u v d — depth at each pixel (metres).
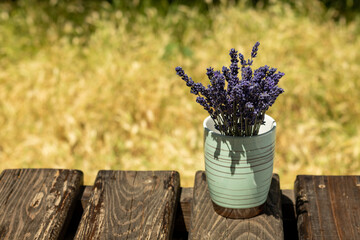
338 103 3.40
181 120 3.33
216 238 1.47
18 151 3.16
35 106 3.41
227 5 4.99
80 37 4.52
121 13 4.29
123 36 4.08
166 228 1.52
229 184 1.46
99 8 4.86
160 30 4.29
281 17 4.37
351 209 1.58
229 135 1.46
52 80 3.59
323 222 1.53
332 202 1.62
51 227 1.55
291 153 3.08
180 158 2.99
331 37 4.04
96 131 3.25
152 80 3.58
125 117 3.27
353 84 3.43
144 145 3.19
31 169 1.86
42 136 3.27
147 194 1.69
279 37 3.91
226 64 3.66
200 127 3.31
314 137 3.19
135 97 3.41
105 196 1.69
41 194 1.71
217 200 1.53
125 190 1.72
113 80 3.52
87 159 3.06
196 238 1.48
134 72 3.57
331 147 3.11
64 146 3.14
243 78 1.40
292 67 3.59
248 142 1.40
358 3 4.88
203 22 4.51
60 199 1.68
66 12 4.77
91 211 1.61
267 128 1.53
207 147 1.46
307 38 3.97
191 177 2.84
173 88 3.55
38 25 4.52
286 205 1.76
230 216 1.54
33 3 4.72
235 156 1.41
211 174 1.49
